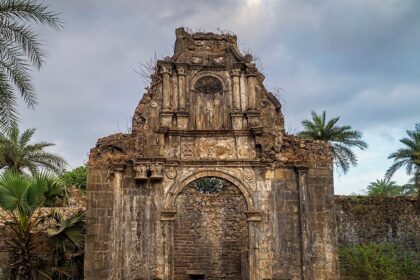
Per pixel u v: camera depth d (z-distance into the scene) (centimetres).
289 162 2447
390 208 3416
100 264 2275
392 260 3080
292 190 2433
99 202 2341
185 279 3350
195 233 3438
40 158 4062
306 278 2317
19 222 2314
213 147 2467
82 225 2398
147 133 2450
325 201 2417
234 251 3412
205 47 2614
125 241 2325
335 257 2352
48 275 2450
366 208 3391
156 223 2352
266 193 2419
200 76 2558
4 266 2538
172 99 2512
